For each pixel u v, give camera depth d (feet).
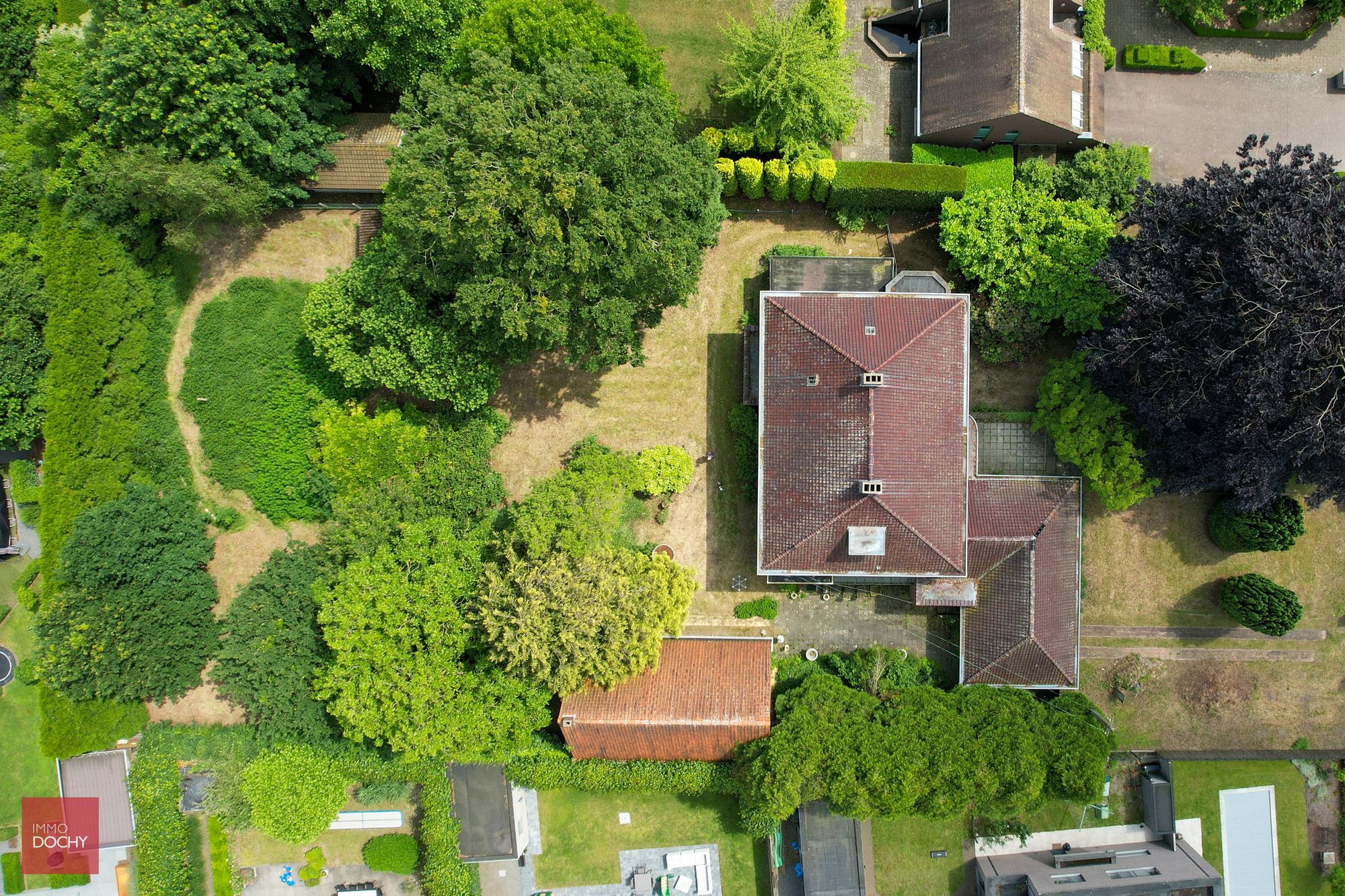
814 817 118.93
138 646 118.32
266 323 126.72
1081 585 123.03
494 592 105.19
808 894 118.42
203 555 125.08
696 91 128.16
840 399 102.42
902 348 102.94
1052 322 122.93
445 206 92.68
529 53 106.73
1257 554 125.08
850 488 102.58
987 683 117.80
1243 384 94.07
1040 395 117.70
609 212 95.20
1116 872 119.55
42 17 126.52
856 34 127.65
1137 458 113.29
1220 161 126.72
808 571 109.19
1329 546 124.98
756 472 125.59
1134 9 126.82
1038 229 114.62
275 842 130.31
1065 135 118.83
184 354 127.95
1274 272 87.51
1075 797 107.45
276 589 115.55
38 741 131.23
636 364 114.42
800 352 105.29
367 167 121.39
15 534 130.72
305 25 111.75
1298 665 125.80
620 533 121.49
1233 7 126.72
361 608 104.73
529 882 129.49
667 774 119.03
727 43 128.16
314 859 129.08
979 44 114.52
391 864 126.72
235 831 128.88
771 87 108.47
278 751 116.57
